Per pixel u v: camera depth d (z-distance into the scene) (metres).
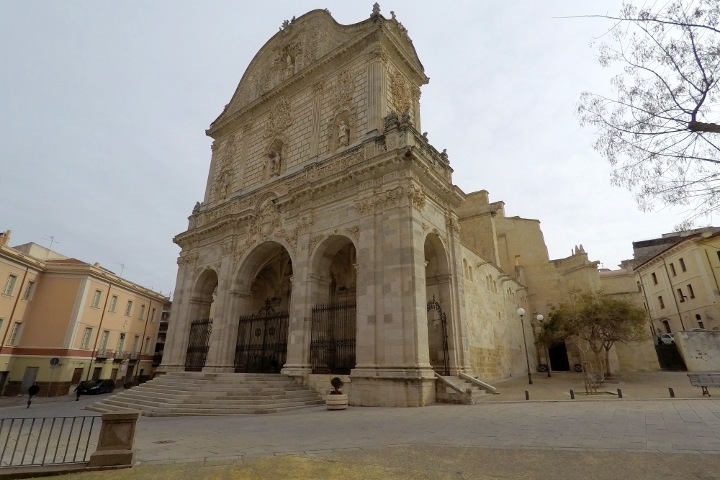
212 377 21.17
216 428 12.92
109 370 47.53
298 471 7.09
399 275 19.92
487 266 35.84
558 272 47.66
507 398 19.58
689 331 36.72
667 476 6.15
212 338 28.33
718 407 13.26
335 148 27.52
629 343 39.81
